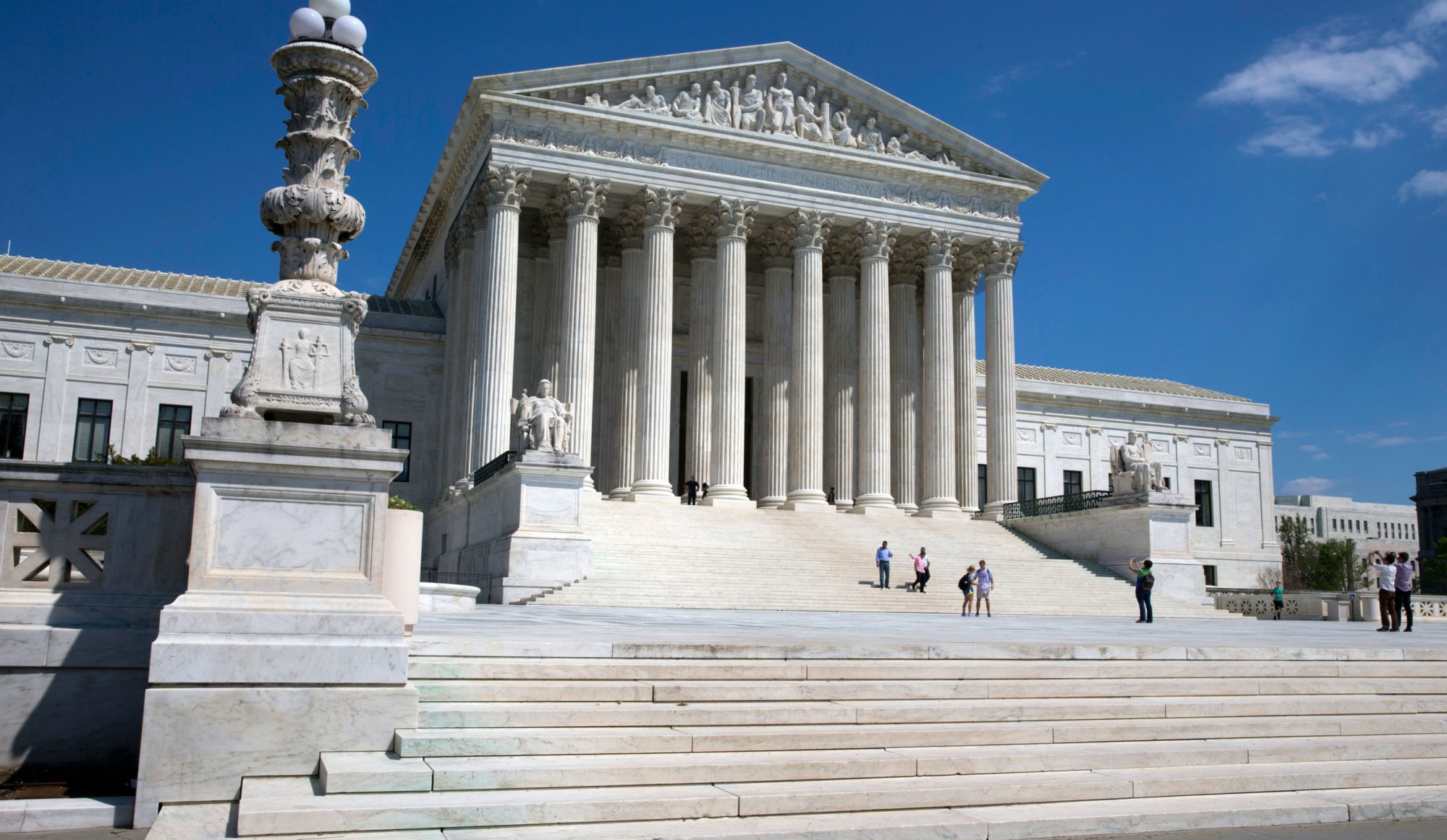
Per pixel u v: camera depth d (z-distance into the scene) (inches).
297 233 541.0
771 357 2377.0
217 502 477.4
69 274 2423.7
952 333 2426.2
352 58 558.3
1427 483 4778.5
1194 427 3341.5
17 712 515.2
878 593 1636.3
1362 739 616.4
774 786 469.7
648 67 2155.5
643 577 1568.7
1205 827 483.8
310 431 486.6
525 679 538.9
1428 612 1793.8
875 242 2311.8
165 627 456.8
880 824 440.8
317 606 479.8
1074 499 2042.3
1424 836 484.1
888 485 2247.8
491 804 420.8
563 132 2098.9
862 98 2356.1
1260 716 632.4
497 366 1973.4
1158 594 1797.5
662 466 2078.0
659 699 540.4
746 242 2352.4
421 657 546.3
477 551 1734.7
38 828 440.8
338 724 466.9
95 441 2285.9
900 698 580.4
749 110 2257.6
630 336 2268.7
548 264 2340.1
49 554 543.8
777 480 2326.5
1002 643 683.4
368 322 2450.8
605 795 442.9
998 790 484.1
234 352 2385.6
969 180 2400.3
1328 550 4094.5
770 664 585.3
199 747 449.4
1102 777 513.7
